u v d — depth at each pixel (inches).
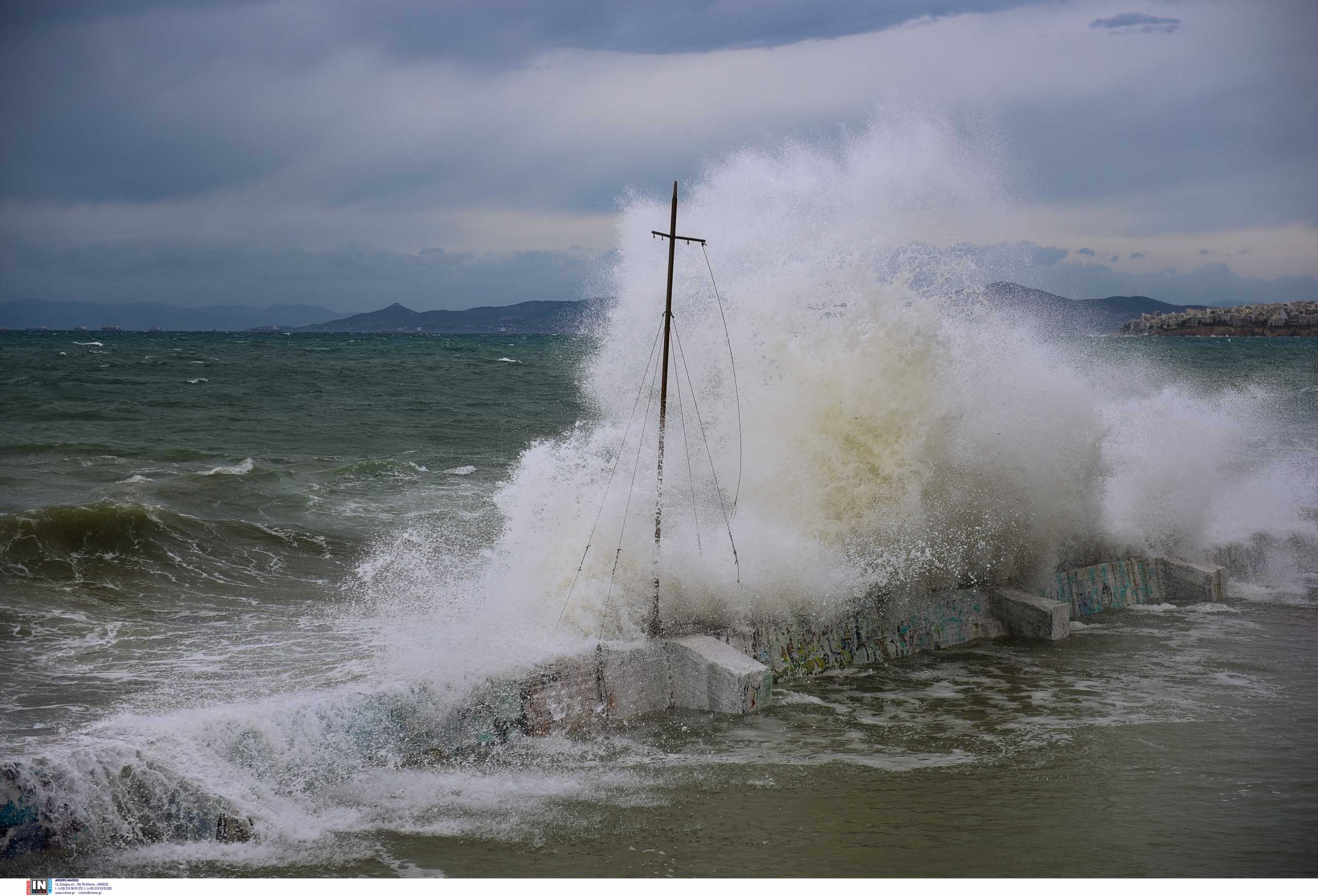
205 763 205.0
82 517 418.9
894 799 218.5
